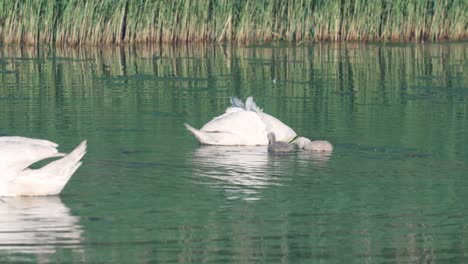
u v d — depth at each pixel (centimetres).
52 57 8112
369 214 3288
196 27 9294
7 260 2786
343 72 7381
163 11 9112
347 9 9456
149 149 4334
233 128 4559
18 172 3444
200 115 5312
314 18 9438
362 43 9375
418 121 5166
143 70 7419
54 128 4797
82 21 8912
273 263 2775
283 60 8112
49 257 2809
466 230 3111
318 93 6269
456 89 6519
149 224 3139
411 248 2927
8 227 3083
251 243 2961
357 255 2858
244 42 9306
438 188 3644
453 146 4453
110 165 3978
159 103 5747
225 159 4181
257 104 5766
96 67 7525
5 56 8119
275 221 3188
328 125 5031
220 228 3100
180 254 2842
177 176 3812
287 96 6122
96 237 2994
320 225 3153
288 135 4644
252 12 9306
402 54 8556
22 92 6122
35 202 3391
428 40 9544
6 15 8788
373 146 4466
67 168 3497
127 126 4916
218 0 9206
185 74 7212
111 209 3309
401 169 3972
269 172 3919
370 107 5678
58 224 3123
